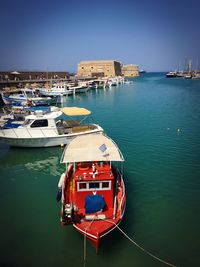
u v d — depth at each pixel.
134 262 10.28
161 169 18.83
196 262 10.31
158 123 34.25
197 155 21.64
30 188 16.45
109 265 10.16
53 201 14.80
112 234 11.49
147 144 24.88
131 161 20.38
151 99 60.16
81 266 10.09
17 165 20.31
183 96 64.88
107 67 148.75
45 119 22.03
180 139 26.53
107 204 12.16
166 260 10.41
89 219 11.16
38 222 12.77
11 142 22.31
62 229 12.23
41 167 19.92
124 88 92.94
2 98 49.12
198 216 13.16
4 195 15.50
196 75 154.75
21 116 31.95
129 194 15.25
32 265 10.15
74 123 26.19
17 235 11.81
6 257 10.55
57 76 99.81
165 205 14.12
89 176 11.89
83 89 76.75
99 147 14.38
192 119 36.56
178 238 11.57
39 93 56.00
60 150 22.88
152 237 11.61
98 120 36.66
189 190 15.77
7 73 79.00
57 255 10.63
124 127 32.19
